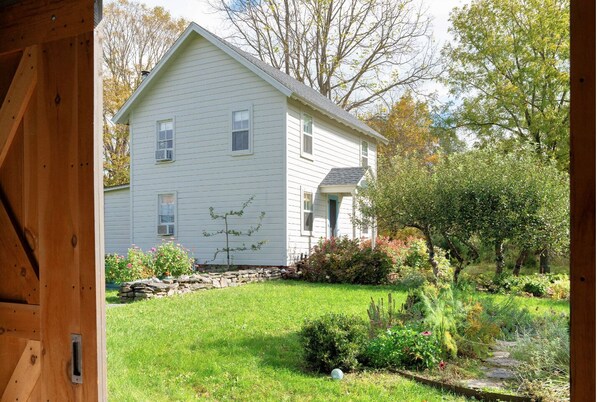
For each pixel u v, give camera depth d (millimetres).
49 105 2049
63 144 1998
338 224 17375
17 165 2207
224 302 8828
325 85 25750
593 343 1145
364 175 15805
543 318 5891
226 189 14297
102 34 1986
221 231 14219
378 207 12461
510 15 18484
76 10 1987
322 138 16062
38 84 2084
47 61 2061
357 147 19000
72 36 1989
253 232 13875
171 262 12258
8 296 2223
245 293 10078
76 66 1971
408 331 5117
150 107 15492
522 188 11273
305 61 25875
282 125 13547
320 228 15859
